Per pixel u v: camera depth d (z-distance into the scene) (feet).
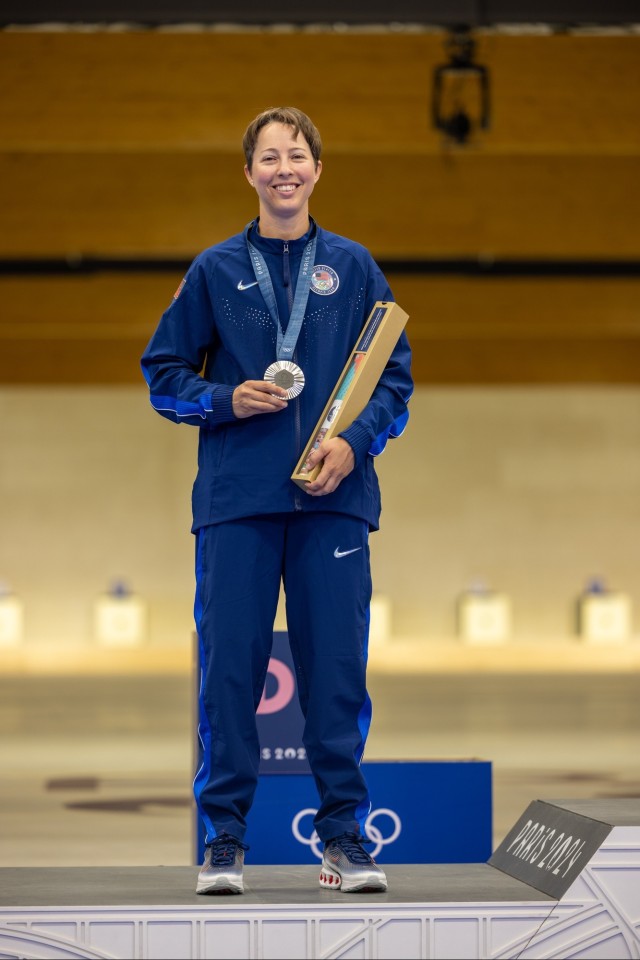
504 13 44.24
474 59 54.65
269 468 17.01
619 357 110.93
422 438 116.57
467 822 22.21
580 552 116.78
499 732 55.88
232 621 16.94
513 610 116.47
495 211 69.97
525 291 88.53
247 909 15.47
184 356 17.93
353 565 17.20
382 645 114.73
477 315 88.79
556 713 66.39
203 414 17.03
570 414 116.67
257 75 58.08
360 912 15.56
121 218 68.69
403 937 15.55
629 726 58.95
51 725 60.85
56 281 85.40
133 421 115.85
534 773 41.52
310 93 58.08
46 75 57.93
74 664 112.27
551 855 17.06
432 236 70.08
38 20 43.14
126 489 115.75
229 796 16.78
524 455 116.57
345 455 16.58
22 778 42.04
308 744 17.07
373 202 69.97
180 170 68.64
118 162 68.54
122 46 57.98
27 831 31.37
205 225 68.80
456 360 111.14
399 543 116.37
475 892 16.40
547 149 58.59
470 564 116.47
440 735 54.49
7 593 114.52
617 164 69.82
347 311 17.63
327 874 16.78
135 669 111.75
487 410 116.67
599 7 44.55
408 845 22.07
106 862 27.12
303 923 15.47
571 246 70.23
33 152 68.23
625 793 36.81
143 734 56.49
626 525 116.78
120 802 36.60
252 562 17.08
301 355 17.35
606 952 15.71
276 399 16.62
